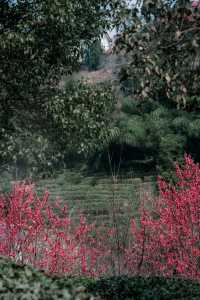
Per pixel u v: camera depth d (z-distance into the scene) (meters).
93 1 16.98
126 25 7.12
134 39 7.03
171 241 13.48
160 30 6.98
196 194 13.00
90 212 27.83
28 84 17.86
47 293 7.41
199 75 6.94
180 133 36.62
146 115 40.19
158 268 13.45
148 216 14.13
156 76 7.08
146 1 6.90
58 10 15.58
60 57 17.75
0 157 17.78
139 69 7.02
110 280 9.38
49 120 17.92
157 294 8.55
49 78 18.50
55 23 16.12
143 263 13.54
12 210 11.27
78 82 18.41
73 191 35.97
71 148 18.47
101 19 17.05
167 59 6.95
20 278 7.60
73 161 44.47
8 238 11.28
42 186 37.94
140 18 7.09
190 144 36.41
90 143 17.89
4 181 24.73
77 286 8.12
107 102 17.72
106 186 36.41
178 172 13.72
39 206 11.62
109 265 12.82
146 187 30.62
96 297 8.25
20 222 11.24
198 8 6.78
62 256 11.38
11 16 16.97
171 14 6.86
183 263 12.86
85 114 16.91
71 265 11.63
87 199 33.94
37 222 11.34
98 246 13.27
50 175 18.84
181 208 13.09
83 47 17.77
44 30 16.58
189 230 13.02
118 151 42.16
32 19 16.31
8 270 7.79
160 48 6.95
